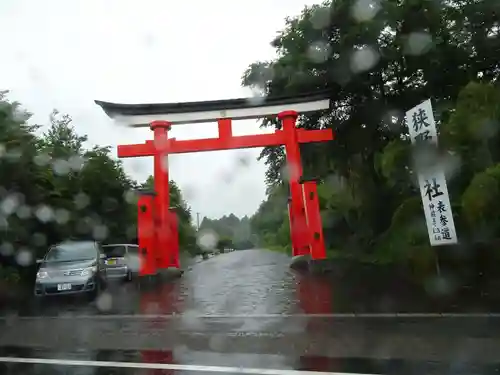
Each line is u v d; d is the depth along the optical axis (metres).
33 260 16.41
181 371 5.34
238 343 6.59
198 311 9.49
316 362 5.43
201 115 18.28
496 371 4.80
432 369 4.96
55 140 23.62
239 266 24.84
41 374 5.53
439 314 7.52
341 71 18.16
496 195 10.17
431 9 16.84
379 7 17.06
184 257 42.84
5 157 14.45
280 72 19.39
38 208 16.00
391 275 13.10
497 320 6.94
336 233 23.31
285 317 8.23
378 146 19.78
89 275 12.48
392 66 18.47
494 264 11.04
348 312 8.27
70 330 8.34
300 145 21.83
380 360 5.38
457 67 17.75
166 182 17.88
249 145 17.98
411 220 13.26
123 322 8.80
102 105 17.95
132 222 24.62
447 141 11.00
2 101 15.80
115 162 24.44
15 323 9.41
